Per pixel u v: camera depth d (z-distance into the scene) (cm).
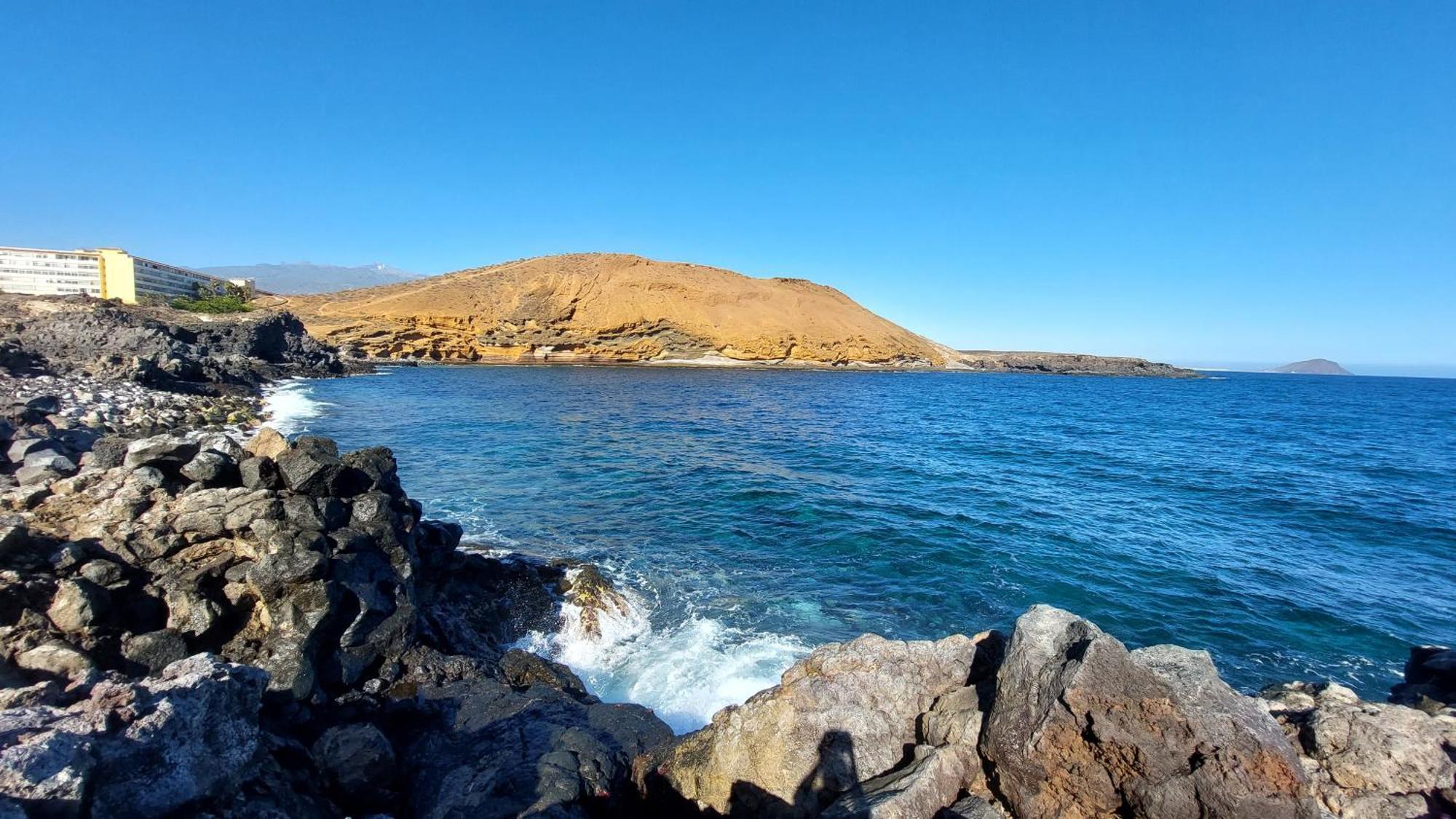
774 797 515
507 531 1606
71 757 323
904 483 2394
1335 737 472
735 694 913
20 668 548
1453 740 494
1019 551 1586
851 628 1152
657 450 2947
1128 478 2583
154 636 641
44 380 2556
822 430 3925
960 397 7300
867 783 490
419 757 657
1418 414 6544
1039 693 459
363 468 976
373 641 796
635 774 632
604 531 1666
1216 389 10900
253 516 766
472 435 3095
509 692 802
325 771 561
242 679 456
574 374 8800
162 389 3195
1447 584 1418
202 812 381
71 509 777
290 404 3816
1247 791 385
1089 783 426
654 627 1147
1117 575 1438
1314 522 1922
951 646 591
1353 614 1253
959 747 491
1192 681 432
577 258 15575
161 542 734
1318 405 7462
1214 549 1639
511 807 534
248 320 6081
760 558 1510
